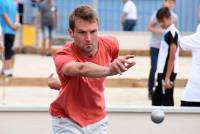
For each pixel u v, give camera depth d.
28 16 30.55
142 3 32.75
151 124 10.61
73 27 7.50
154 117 9.05
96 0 30.45
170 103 13.44
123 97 18.52
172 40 13.38
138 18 32.66
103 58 7.73
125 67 6.84
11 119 10.57
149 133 10.63
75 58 7.58
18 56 28.59
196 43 10.84
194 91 10.91
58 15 31.53
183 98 11.05
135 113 10.59
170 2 17.33
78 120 7.84
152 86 17.47
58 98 7.84
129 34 28.95
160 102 13.51
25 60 26.72
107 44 7.80
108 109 10.55
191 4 31.66
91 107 7.86
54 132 7.99
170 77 13.46
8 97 18.27
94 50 7.66
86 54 7.62
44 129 10.60
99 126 7.91
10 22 20.69
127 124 10.60
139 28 32.69
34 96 18.50
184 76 21.22
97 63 7.68
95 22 7.48
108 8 32.72
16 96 18.48
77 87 7.71
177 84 20.52
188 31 31.59
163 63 13.42
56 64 7.48
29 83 20.94
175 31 13.45
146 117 10.60
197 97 10.90
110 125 10.59
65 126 7.88
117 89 20.20
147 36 28.86
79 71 7.10
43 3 28.50
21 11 29.72
